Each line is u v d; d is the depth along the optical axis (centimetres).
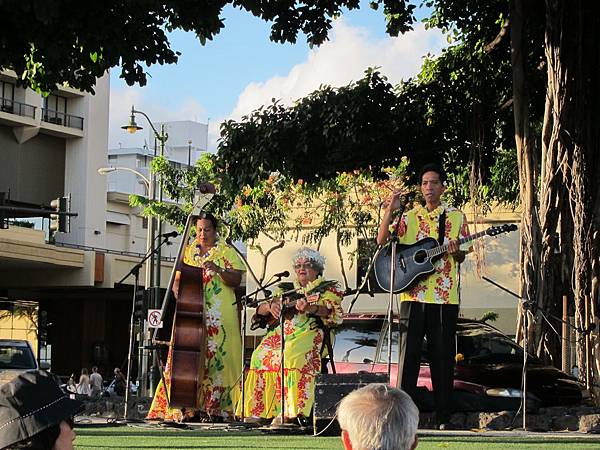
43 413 296
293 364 888
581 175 1344
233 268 979
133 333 1182
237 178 1906
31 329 4750
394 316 1152
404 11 1642
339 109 1794
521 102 1430
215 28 1370
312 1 1498
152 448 692
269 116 1867
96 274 4069
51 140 4322
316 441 753
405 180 1906
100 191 4400
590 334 1261
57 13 1245
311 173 1905
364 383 812
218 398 971
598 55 1386
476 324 1206
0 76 3991
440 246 895
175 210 2914
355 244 3438
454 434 869
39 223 4278
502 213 3077
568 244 1353
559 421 997
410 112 1811
